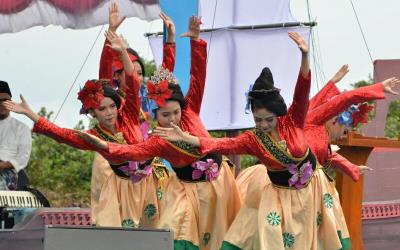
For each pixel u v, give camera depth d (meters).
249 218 16.17
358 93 16.36
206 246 16.56
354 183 18.00
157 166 17.19
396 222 19.39
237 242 16.08
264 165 16.11
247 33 24.94
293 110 15.86
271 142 15.71
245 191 17.23
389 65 21.42
